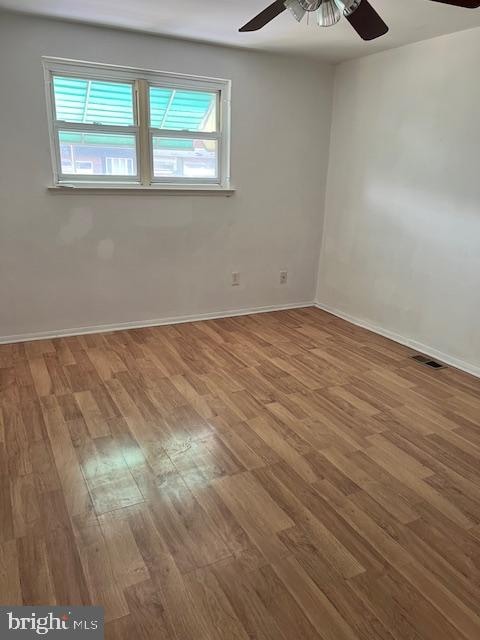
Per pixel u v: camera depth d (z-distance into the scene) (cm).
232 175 397
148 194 368
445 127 320
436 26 292
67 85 329
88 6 275
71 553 163
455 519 184
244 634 136
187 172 388
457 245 323
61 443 227
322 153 432
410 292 365
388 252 382
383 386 299
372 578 156
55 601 145
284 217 434
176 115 371
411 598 149
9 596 147
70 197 342
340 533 175
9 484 197
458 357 333
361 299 417
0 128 310
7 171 319
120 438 233
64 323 367
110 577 154
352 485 203
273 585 153
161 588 150
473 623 141
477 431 248
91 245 359
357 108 394
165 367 318
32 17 298
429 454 227
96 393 278
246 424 249
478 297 313
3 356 327
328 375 313
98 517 180
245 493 196
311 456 223
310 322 426
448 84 313
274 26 304
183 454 221
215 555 164
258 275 440
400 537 174
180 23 304
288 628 138
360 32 221
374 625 140
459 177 315
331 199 441
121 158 361
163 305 402
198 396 278
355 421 255
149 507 186
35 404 263
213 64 359
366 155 391
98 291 372
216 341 370
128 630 136
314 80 406
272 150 408
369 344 373
